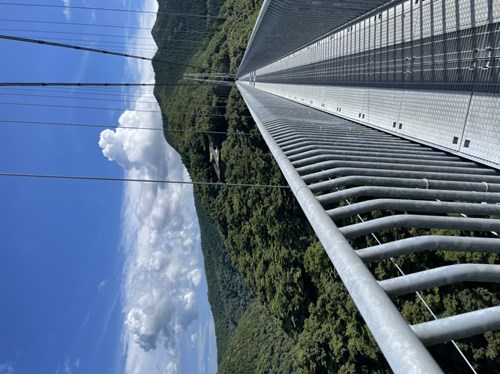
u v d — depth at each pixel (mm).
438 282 3781
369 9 17000
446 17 11016
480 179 7039
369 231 4750
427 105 11641
